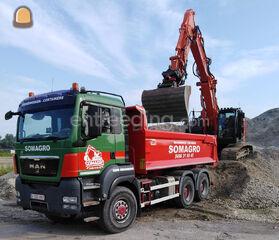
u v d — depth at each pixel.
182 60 13.47
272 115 41.03
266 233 8.04
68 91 7.78
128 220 8.27
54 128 7.80
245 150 17.67
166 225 8.75
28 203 8.09
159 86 12.80
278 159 18.66
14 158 8.64
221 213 10.02
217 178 14.22
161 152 9.96
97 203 7.75
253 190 12.23
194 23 14.98
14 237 7.75
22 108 8.59
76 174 7.39
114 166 8.16
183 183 10.97
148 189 9.34
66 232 8.16
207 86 15.99
